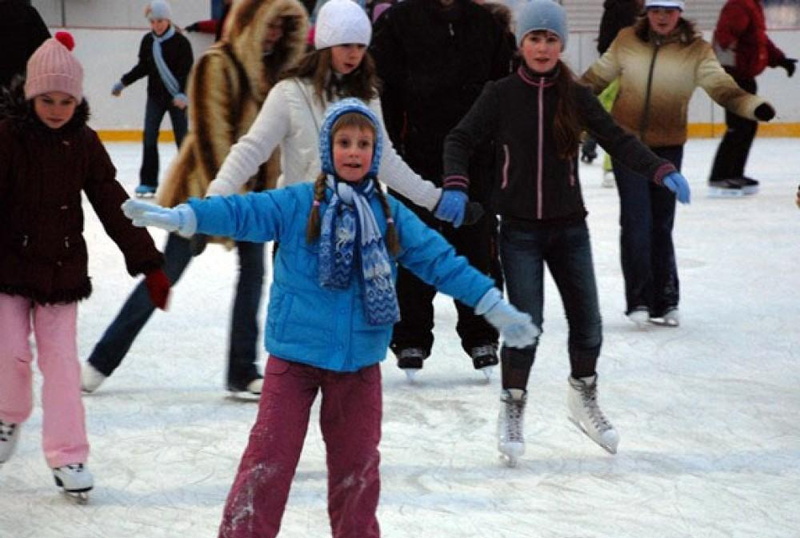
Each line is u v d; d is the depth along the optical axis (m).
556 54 15.02
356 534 11.44
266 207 11.15
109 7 73.56
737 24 39.72
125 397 18.42
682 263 29.95
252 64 17.64
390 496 14.28
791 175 48.19
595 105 15.16
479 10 19.42
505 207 15.25
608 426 15.80
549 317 24.31
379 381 11.53
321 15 15.31
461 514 13.73
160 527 13.34
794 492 14.55
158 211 10.76
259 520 11.21
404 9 19.39
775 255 30.98
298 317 11.15
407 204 19.80
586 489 14.61
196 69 17.73
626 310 23.20
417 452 15.94
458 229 19.78
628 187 22.70
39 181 13.54
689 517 13.70
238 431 16.80
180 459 15.62
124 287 26.73
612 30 44.22
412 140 19.62
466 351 19.81
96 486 14.63
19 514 13.71
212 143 17.81
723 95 21.88
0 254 13.73
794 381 19.58
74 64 13.52
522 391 15.46
